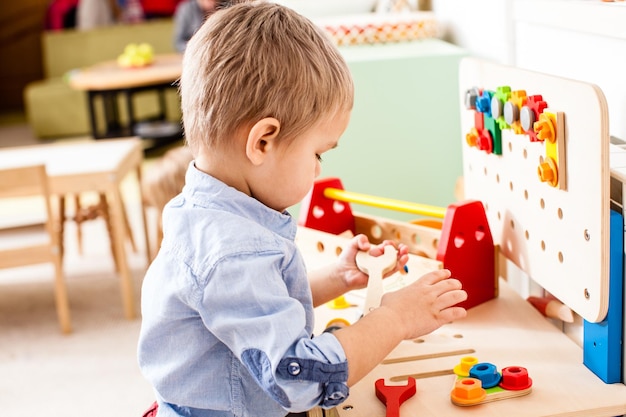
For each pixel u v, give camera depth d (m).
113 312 2.73
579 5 1.14
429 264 1.15
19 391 2.22
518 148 1.08
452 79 1.77
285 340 0.78
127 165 2.74
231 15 0.89
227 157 0.88
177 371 0.89
